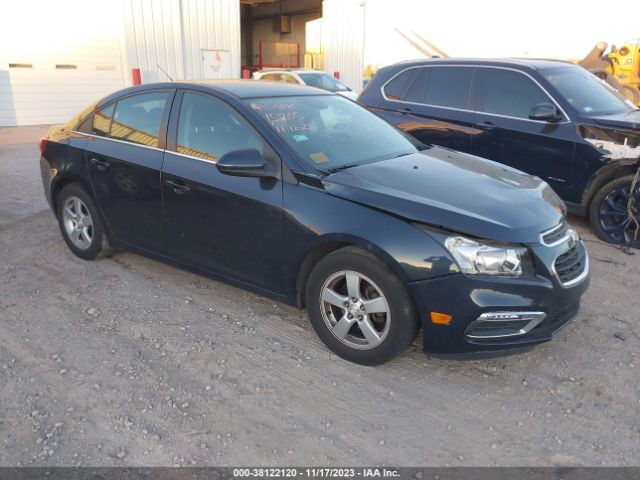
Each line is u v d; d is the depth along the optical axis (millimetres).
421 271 2949
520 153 6090
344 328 3309
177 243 4078
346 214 3176
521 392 3148
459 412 2973
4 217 6242
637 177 5230
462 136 6477
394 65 7250
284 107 3922
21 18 14180
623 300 4301
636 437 2795
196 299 4188
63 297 4199
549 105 5758
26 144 11820
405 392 3127
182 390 3109
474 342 2984
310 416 2920
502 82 6281
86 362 3354
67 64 15102
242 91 3996
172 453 2646
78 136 4703
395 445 2725
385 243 3008
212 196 3713
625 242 5457
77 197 4754
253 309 4043
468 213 3021
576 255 3309
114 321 3846
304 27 26234
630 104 6316
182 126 4012
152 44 15805
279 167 3471
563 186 5875
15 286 4383
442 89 6703
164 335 3674
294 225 3352
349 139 3939
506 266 2932
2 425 2805
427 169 3662
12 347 3504
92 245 4746
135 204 4250
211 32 16922
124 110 4430
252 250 3619
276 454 2654
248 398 3053
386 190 3225
